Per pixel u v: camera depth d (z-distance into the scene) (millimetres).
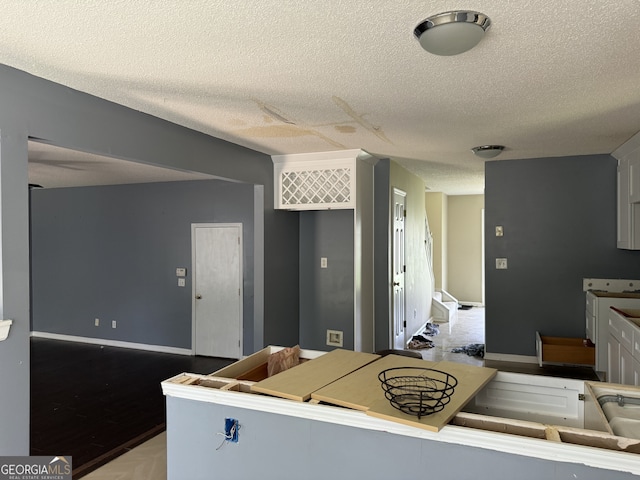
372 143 4141
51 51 2100
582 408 1846
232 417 1760
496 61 2223
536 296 5164
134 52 2113
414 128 3566
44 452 3307
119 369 5520
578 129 3639
